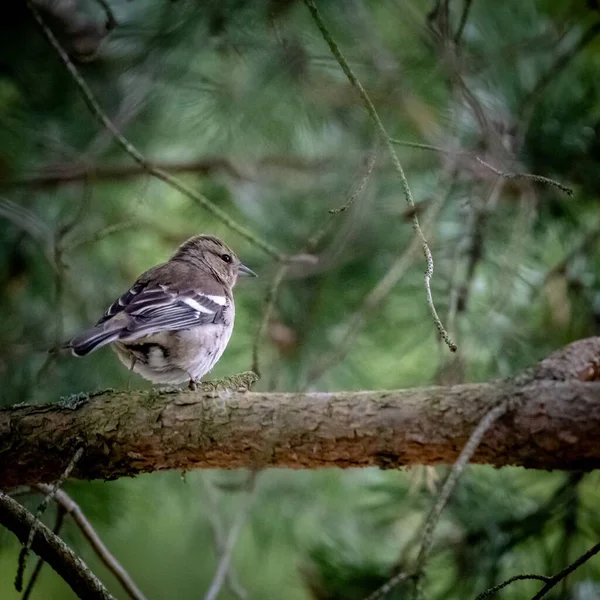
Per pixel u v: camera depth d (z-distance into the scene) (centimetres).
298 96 1068
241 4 976
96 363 1137
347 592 885
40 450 756
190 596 1266
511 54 1088
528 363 1016
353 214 1035
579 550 896
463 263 1062
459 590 886
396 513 962
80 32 1188
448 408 650
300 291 1128
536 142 1064
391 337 1120
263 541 1158
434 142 1060
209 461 727
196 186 1242
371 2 1107
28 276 1177
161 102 1138
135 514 1150
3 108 1180
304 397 699
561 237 1098
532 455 632
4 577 1231
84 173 1129
